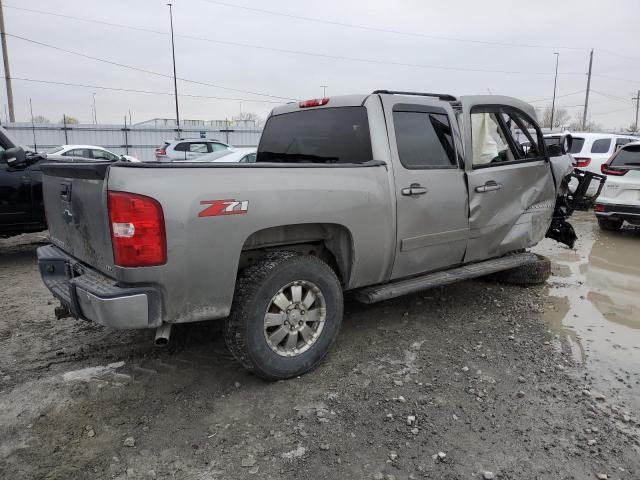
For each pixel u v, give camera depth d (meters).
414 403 3.11
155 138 32.81
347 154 3.97
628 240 8.45
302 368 3.38
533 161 5.00
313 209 3.23
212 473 2.48
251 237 3.20
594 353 3.89
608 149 11.58
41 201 6.60
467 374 3.50
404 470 2.51
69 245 3.38
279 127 4.73
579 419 2.97
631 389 3.34
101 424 2.87
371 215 3.57
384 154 3.73
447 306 4.89
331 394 3.21
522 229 4.95
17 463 2.53
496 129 4.89
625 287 5.65
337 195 3.36
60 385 3.30
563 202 5.94
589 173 5.97
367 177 3.56
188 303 2.84
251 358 3.14
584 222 10.38
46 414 2.96
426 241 4.01
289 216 3.12
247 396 3.19
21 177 6.40
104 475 2.46
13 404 3.06
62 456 2.59
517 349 3.93
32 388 3.26
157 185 2.65
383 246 3.70
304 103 4.42
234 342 3.13
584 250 7.66
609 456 2.63
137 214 2.60
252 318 3.10
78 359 3.69
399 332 4.23
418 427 2.86
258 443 2.71
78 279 2.93
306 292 3.40
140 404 3.09
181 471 2.49
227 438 2.76
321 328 3.45
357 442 2.73
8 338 4.07
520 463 2.57
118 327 2.66
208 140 18.48
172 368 3.55
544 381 3.42
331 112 4.14
